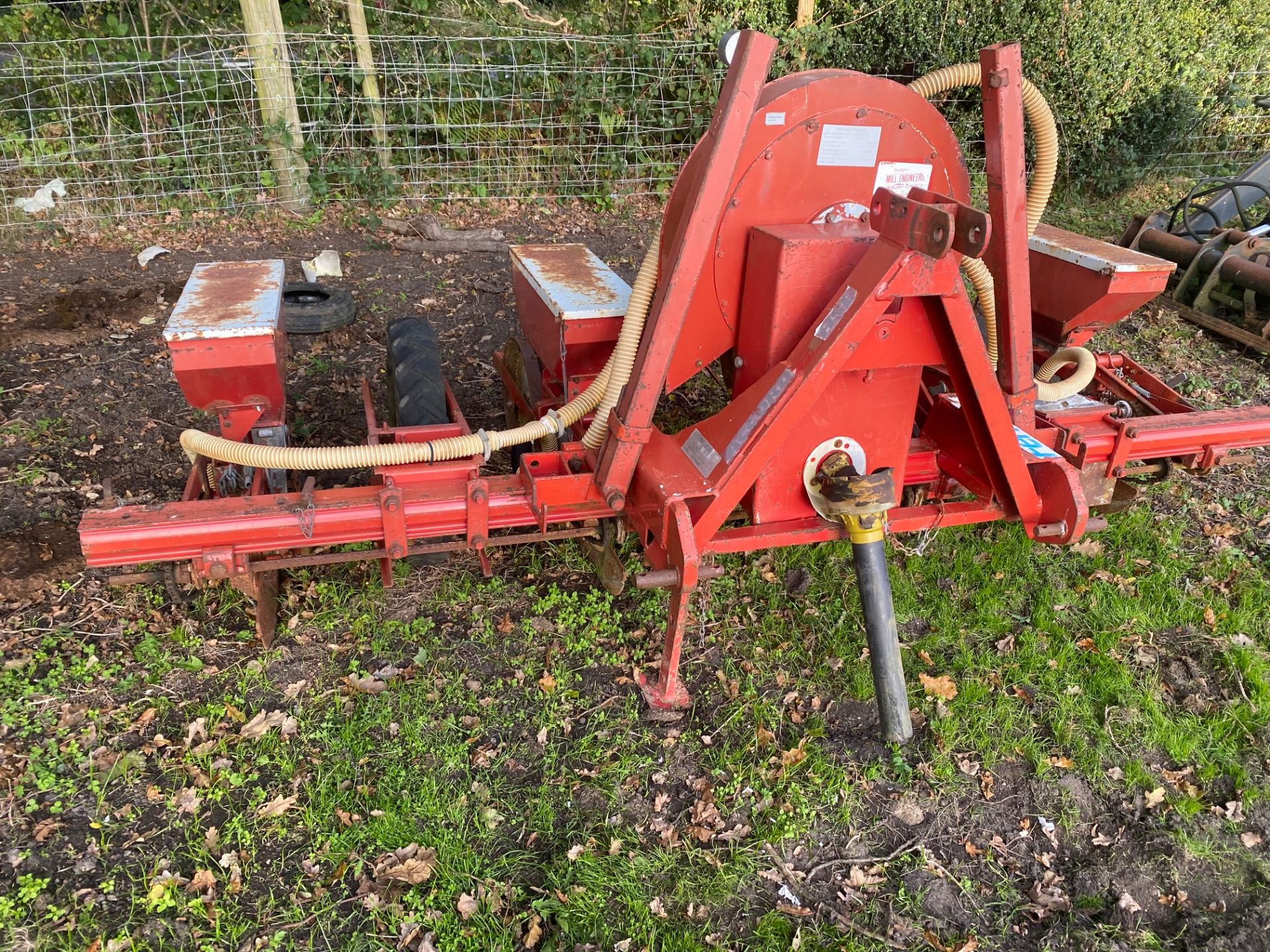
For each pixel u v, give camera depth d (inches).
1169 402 144.5
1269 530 159.5
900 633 133.0
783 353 104.8
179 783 103.7
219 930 89.5
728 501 101.5
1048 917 95.7
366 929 90.6
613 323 120.1
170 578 105.0
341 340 212.7
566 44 315.0
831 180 105.3
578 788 106.8
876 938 92.0
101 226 267.9
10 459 158.1
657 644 128.4
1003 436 106.1
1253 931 93.7
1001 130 99.3
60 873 93.4
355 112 291.9
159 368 194.4
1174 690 125.0
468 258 268.4
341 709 115.0
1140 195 374.0
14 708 111.0
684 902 94.8
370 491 106.2
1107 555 150.4
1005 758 113.9
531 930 91.0
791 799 106.0
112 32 289.1
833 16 335.0
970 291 203.3
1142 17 341.1
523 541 112.9
